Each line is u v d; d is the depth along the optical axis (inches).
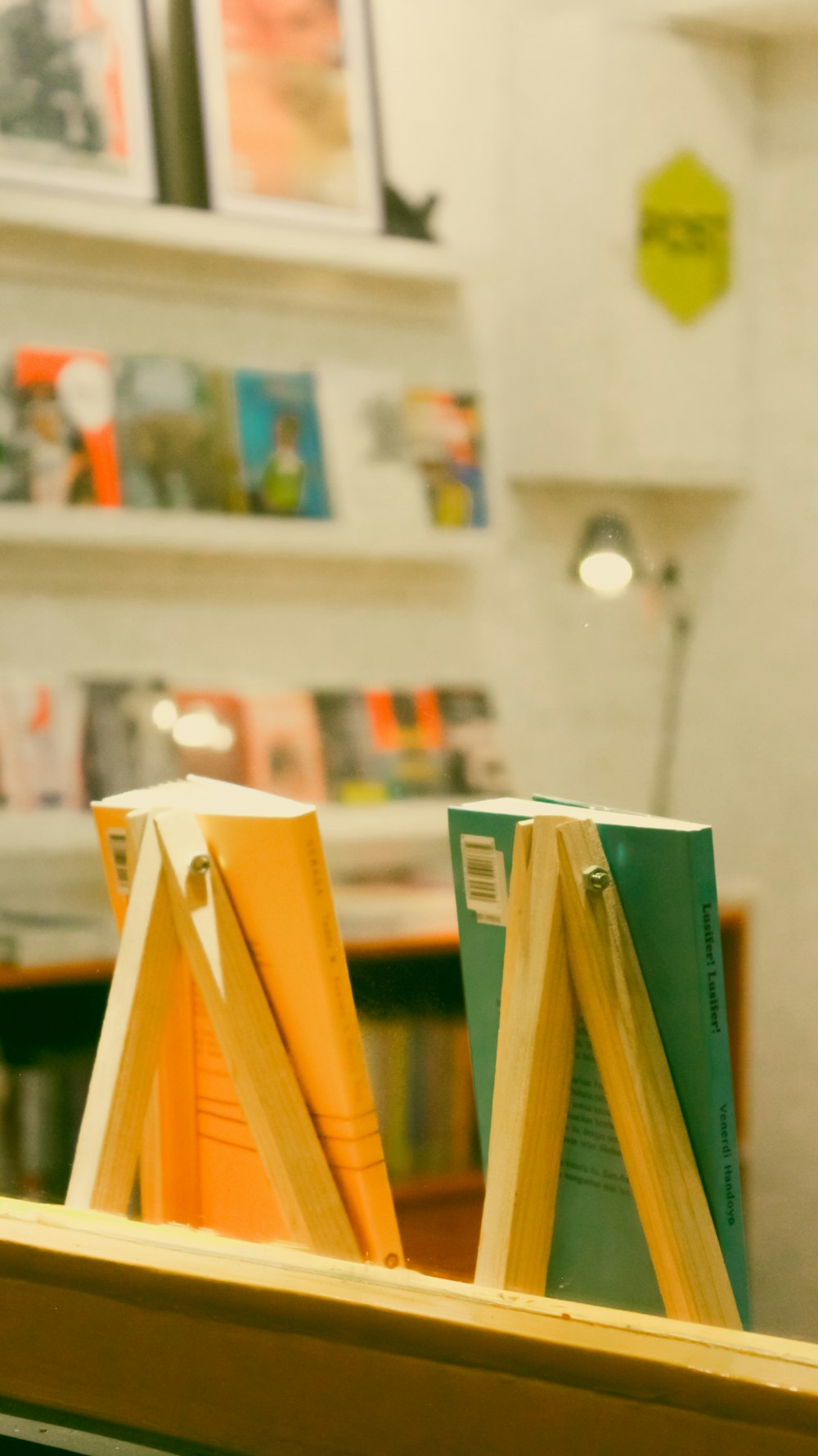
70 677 117.9
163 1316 38.6
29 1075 95.1
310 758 121.5
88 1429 40.4
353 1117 41.9
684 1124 37.1
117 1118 44.6
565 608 124.1
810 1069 91.0
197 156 116.7
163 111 115.5
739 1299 37.4
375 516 122.7
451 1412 34.1
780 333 107.7
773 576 108.5
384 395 124.5
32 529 111.2
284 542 119.6
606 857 37.6
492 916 40.6
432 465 124.9
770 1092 89.4
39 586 119.5
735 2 101.6
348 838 120.2
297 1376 36.3
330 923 41.1
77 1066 96.6
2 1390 41.6
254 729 120.9
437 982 87.0
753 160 109.3
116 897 48.5
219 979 42.5
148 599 123.0
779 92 107.1
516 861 38.1
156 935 44.0
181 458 117.3
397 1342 35.0
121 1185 45.0
